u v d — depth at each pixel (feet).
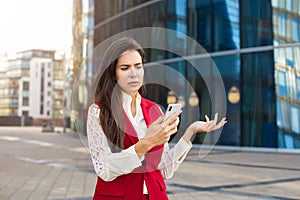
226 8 49.83
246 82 48.32
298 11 46.39
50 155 39.68
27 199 17.12
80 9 78.64
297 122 45.70
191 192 19.04
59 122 221.25
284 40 46.68
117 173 3.60
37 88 266.36
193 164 31.19
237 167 29.73
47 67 265.54
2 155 39.63
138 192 3.85
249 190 19.72
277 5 47.26
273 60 47.06
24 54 266.77
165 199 4.02
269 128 46.60
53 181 22.48
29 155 39.68
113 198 3.83
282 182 22.40
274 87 46.78
